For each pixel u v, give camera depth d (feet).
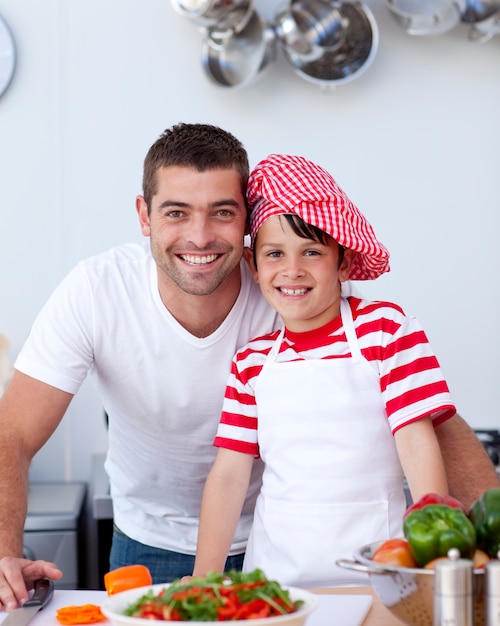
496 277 9.04
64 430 8.95
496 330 9.04
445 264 9.02
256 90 8.87
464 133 8.98
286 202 4.69
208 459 5.74
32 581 4.01
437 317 9.03
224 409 4.93
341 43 8.50
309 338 4.85
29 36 8.86
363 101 8.93
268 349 4.95
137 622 2.86
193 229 4.75
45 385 5.20
